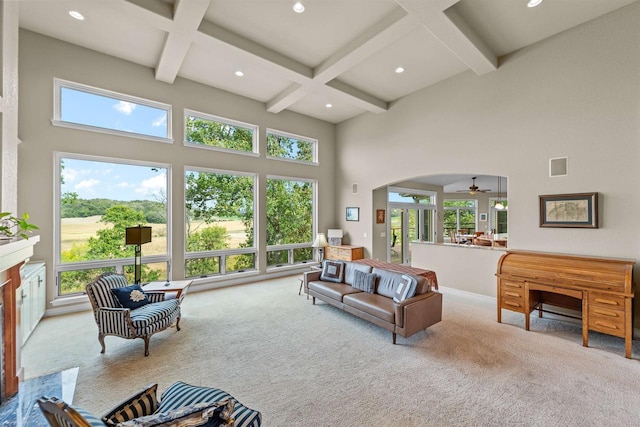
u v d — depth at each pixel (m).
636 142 3.27
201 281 5.23
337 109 6.62
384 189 7.06
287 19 3.53
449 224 10.91
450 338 3.20
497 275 3.69
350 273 4.39
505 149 4.35
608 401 2.11
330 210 7.52
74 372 2.48
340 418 1.94
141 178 4.75
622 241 3.35
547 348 2.96
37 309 3.47
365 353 2.86
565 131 3.77
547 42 3.92
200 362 2.68
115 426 1.06
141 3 3.04
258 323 3.67
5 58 2.41
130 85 4.53
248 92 5.70
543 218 3.95
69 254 4.11
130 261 4.59
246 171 5.95
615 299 2.84
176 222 5.02
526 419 1.92
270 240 6.44
